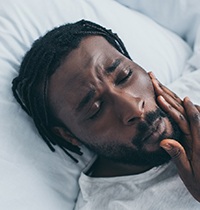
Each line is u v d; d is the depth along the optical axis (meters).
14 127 0.86
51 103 0.84
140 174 0.87
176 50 1.09
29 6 0.94
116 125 0.79
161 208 0.83
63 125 0.87
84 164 0.94
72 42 0.82
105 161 0.92
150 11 1.12
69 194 0.92
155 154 0.80
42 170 0.88
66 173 0.91
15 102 0.87
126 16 1.05
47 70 0.82
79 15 0.99
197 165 0.80
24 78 0.85
